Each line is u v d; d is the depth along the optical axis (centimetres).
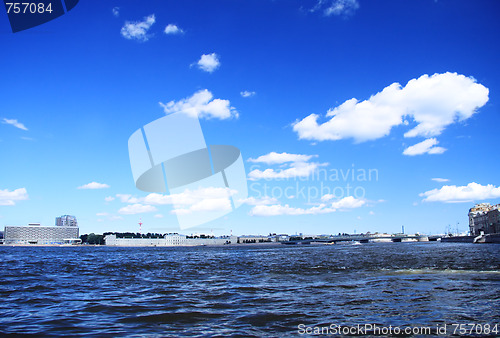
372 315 1883
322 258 8450
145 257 10900
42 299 2495
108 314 1958
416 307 2081
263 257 9925
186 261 8044
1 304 2295
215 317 1869
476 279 3381
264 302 2311
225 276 4228
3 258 10062
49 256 11912
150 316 1897
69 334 1531
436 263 5825
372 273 4209
